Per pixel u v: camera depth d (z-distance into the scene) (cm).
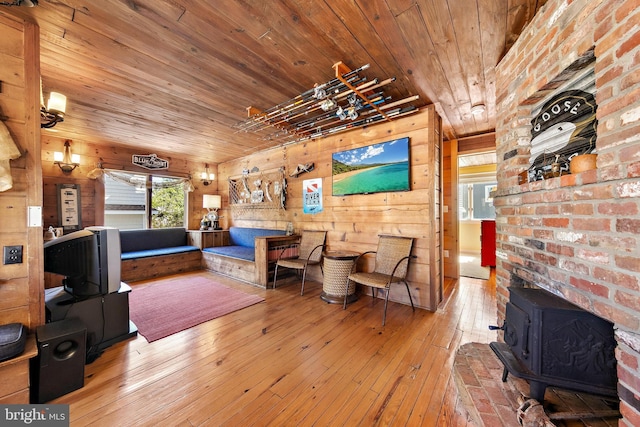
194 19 158
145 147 461
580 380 120
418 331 232
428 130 282
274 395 153
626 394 94
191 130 364
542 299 133
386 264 296
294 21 160
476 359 172
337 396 152
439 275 303
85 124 339
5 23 148
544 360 123
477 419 126
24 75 153
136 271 410
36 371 145
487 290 351
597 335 117
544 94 153
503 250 189
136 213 512
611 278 98
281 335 226
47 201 383
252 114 290
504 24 163
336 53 193
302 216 412
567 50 124
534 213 150
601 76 104
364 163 329
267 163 475
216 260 459
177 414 138
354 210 345
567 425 121
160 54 193
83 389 157
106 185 477
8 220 149
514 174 173
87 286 195
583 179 112
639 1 88
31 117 155
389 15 156
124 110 294
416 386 160
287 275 404
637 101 88
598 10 106
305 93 240
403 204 301
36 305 157
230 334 228
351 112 246
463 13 154
